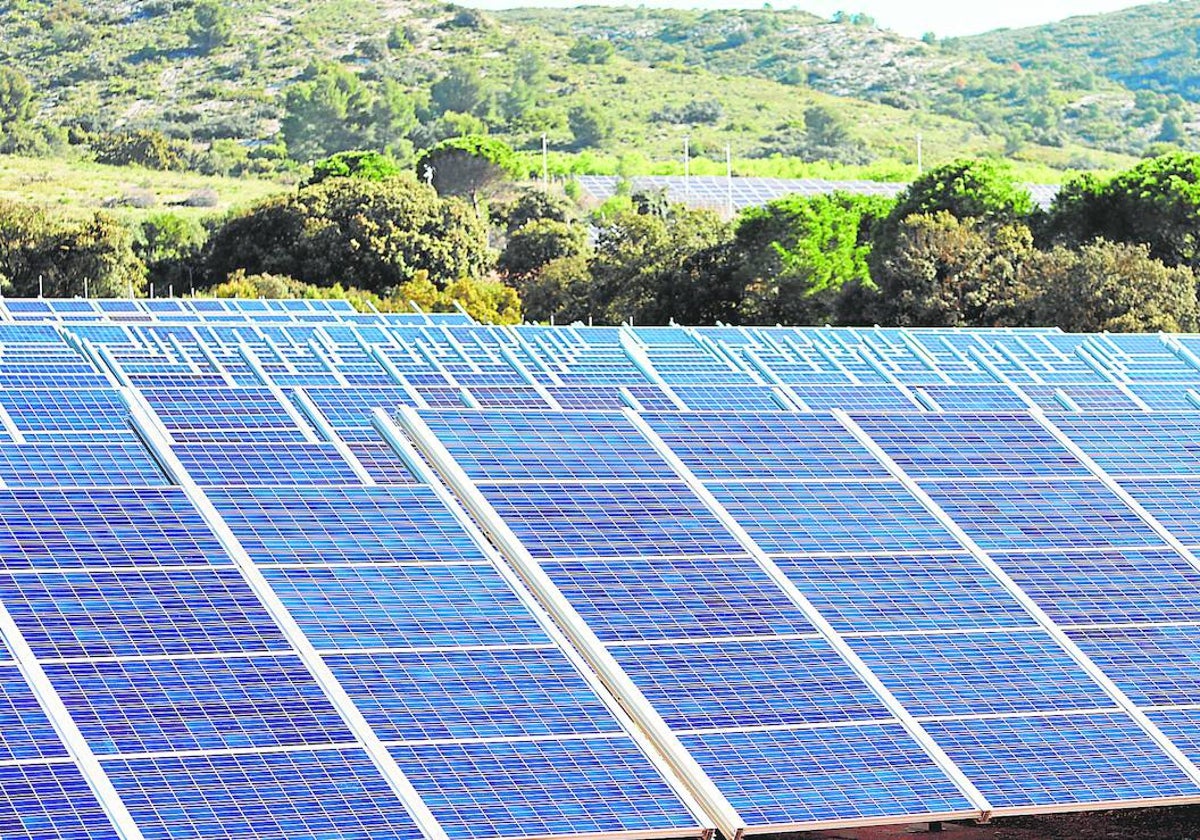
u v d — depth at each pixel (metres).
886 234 138.88
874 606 38.81
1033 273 117.25
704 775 33.09
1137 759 35.62
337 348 74.12
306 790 30.61
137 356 70.94
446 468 41.16
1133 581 41.53
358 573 36.28
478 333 79.25
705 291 137.75
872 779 33.81
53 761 29.98
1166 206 130.00
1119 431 49.31
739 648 36.69
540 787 31.81
